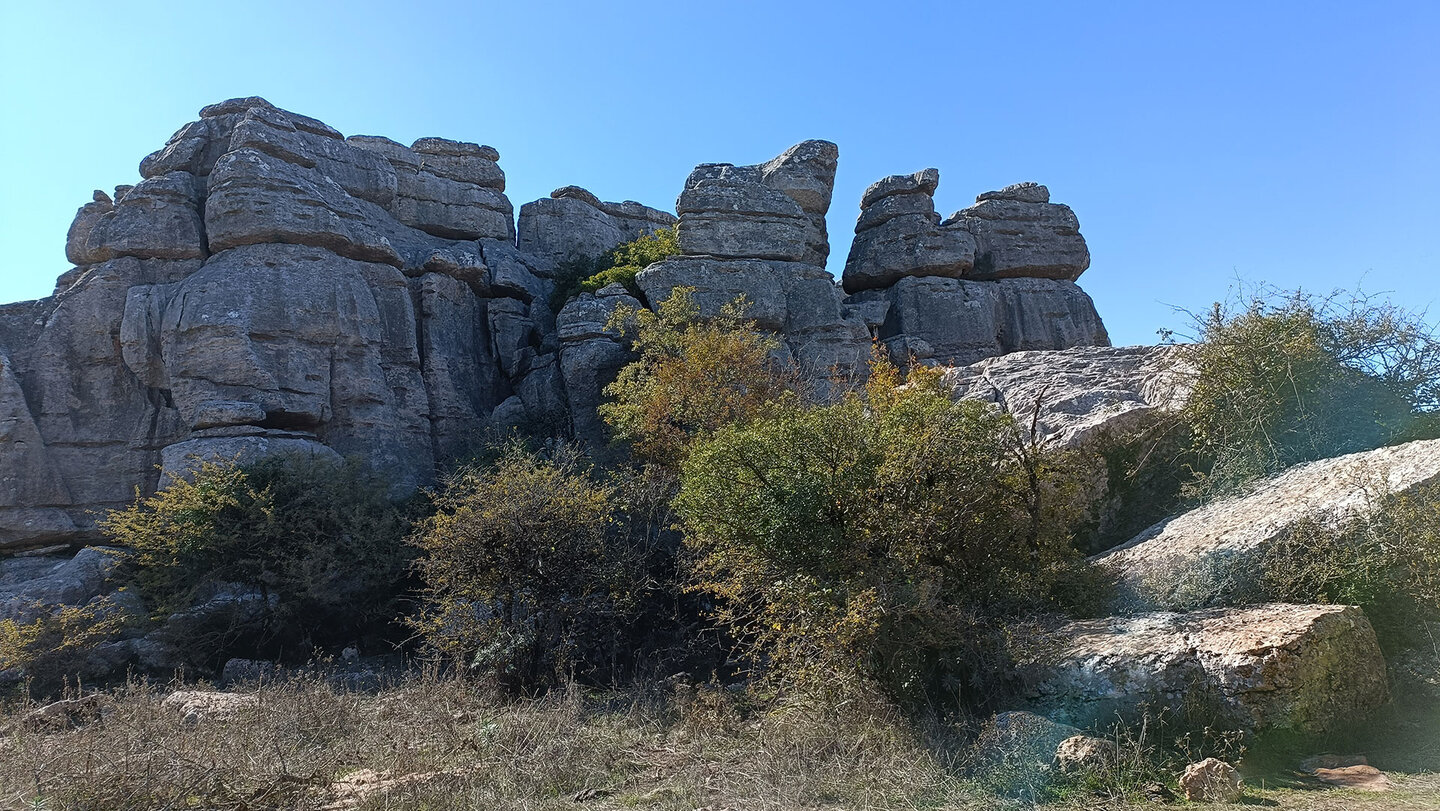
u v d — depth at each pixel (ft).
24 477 79.10
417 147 121.39
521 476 46.42
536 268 116.98
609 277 94.22
